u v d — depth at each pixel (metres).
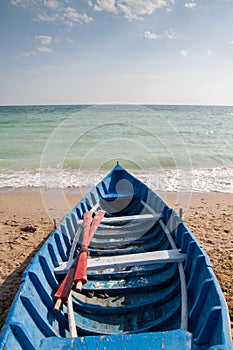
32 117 35.94
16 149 18.34
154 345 2.29
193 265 3.51
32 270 3.21
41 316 2.83
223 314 2.33
